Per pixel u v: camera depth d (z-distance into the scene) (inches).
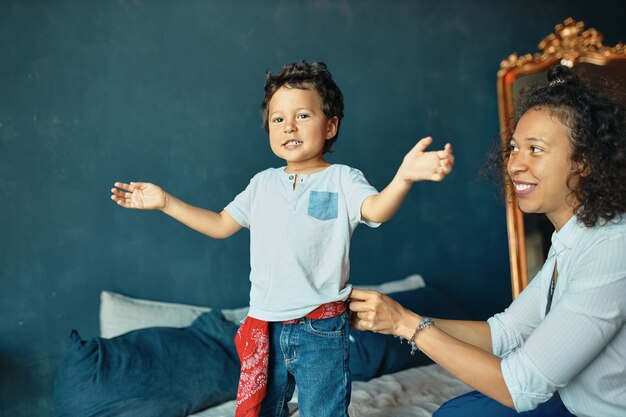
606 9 160.2
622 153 56.2
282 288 61.7
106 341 94.1
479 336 70.5
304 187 63.6
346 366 63.1
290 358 62.3
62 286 106.7
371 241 132.7
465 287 142.3
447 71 142.1
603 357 56.7
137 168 112.7
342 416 62.1
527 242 143.6
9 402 102.5
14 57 104.0
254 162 122.3
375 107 134.0
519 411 57.5
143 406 86.4
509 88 143.9
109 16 111.2
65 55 107.7
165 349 95.5
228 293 119.4
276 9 125.0
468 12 145.0
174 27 116.3
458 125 142.7
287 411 66.1
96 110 109.8
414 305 118.2
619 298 54.6
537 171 58.9
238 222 67.1
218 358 97.4
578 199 58.1
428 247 138.6
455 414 68.0
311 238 61.6
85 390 86.8
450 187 141.6
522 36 151.2
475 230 143.8
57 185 106.7
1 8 103.3
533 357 55.4
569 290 57.0
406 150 137.0
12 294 103.1
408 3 138.5
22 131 104.3
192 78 117.4
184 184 116.1
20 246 103.8
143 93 113.5
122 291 111.1
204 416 89.0
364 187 61.4
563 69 61.3
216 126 119.1
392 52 136.3
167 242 114.9
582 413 59.3
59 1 107.5
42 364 105.0
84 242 108.5
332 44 130.1
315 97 63.9
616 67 144.4
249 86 122.2
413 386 100.5
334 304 62.7
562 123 57.9
